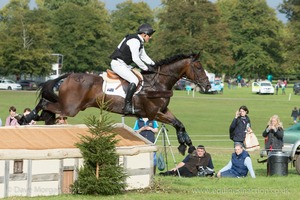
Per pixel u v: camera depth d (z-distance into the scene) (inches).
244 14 5654.5
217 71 5226.4
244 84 4906.5
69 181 474.3
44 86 603.8
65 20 4790.8
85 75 585.6
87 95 578.2
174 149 1015.0
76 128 515.8
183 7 4790.8
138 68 585.9
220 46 4859.7
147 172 523.8
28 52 4055.1
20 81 3796.8
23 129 488.7
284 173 667.4
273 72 5703.7
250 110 2335.1
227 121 1899.6
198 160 645.3
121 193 484.4
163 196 472.7
